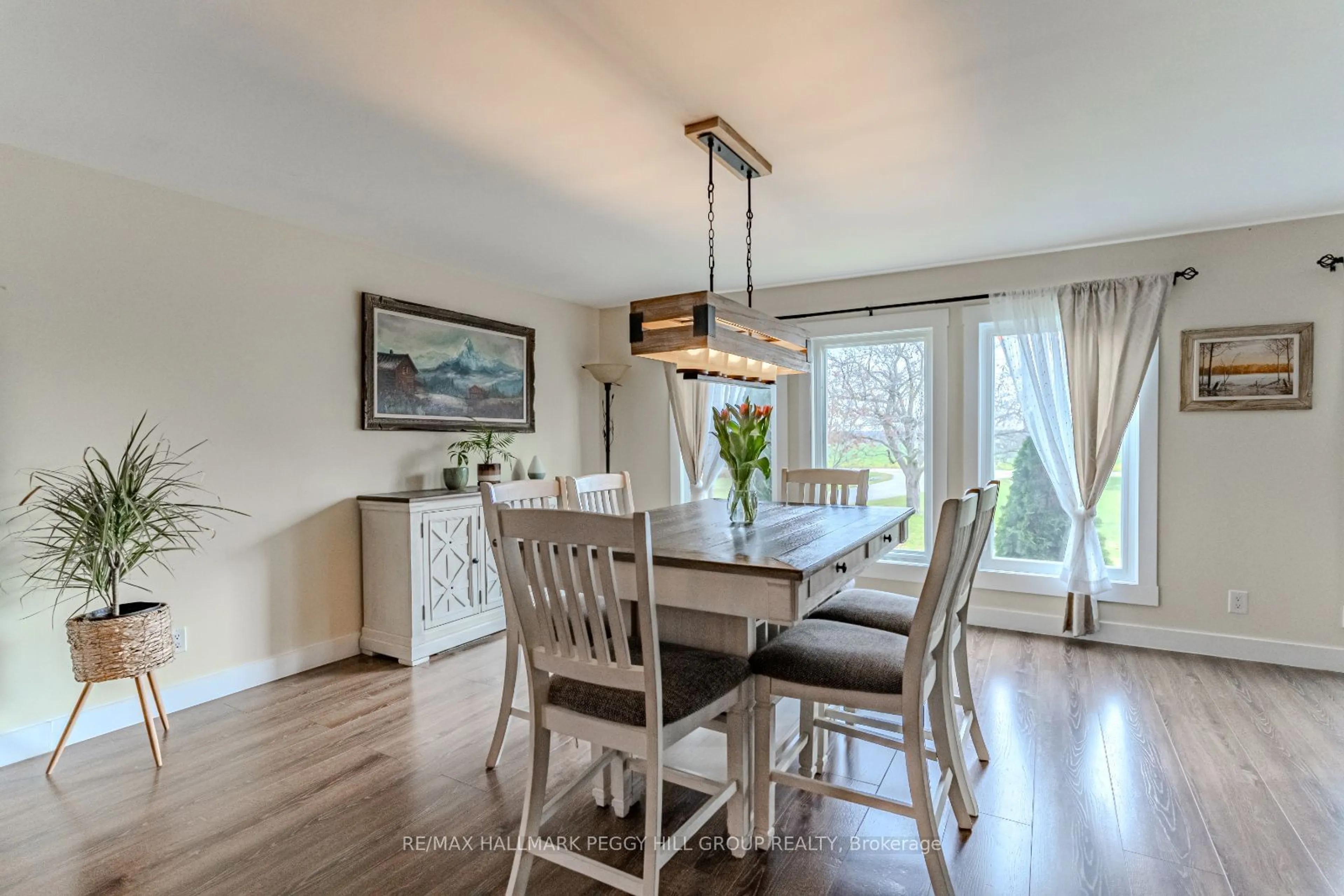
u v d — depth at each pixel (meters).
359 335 3.57
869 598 2.41
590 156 2.44
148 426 2.74
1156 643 3.50
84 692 2.30
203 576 2.90
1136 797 2.07
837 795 1.73
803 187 2.73
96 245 2.58
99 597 2.57
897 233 3.36
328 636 3.41
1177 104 2.05
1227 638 3.35
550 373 4.92
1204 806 2.02
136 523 2.38
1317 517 3.17
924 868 1.77
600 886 1.72
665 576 1.87
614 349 5.33
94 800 2.10
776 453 4.56
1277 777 2.17
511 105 2.06
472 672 3.27
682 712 1.58
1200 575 3.41
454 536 3.62
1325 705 2.74
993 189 2.76
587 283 4.50
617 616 1.52
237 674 3.01
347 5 1.57
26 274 2.41
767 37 1.70
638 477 5.23
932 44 1.73
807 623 2.13
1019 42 1.72
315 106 2.07
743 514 2.72
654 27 1.66
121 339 2.65
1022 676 3.12
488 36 1.70
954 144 2.33
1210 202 2.92
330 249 3.42
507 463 4.50
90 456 2.57
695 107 2.07
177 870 1.76
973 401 3.95
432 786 2.19
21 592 2.40
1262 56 1.78
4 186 2.36
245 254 3.06
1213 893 1.64
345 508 3.50
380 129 2.23
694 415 4.82
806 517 2.72
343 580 3.49
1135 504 3.58
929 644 1.69
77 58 1.80
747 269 3.28
